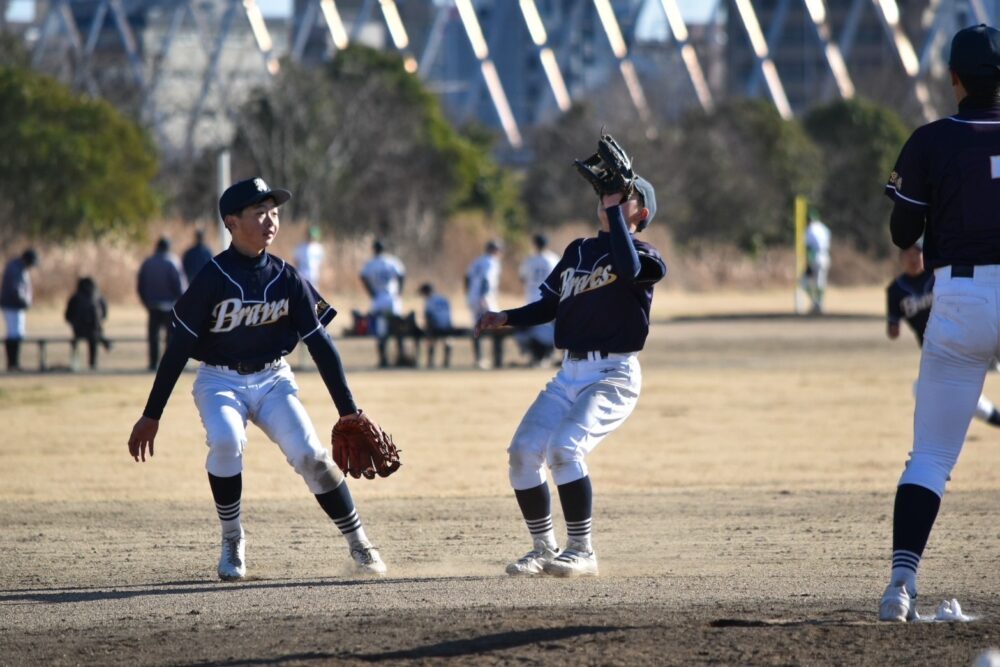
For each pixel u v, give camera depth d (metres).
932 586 22.53
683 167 179.38
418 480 38.75
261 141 169.38
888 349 90.06
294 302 23.36
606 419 23.28
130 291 122.06
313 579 23.88
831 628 17.73
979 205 17.88
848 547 27.31
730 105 191.50
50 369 75.62
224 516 24.00
